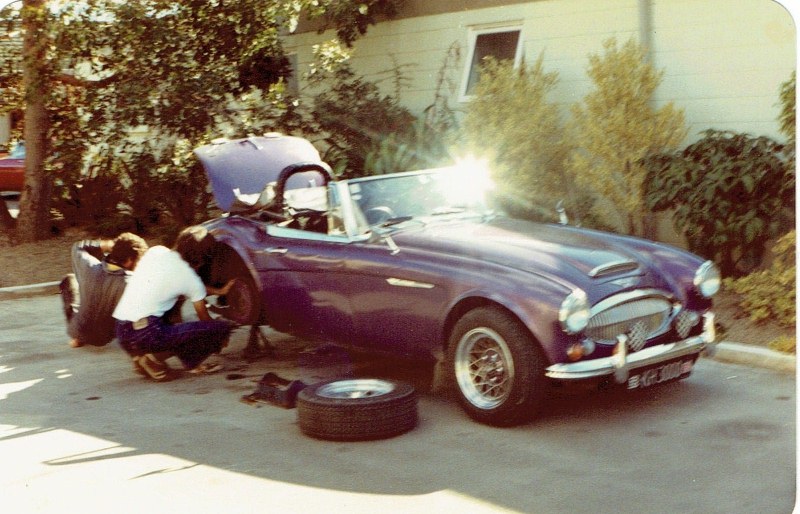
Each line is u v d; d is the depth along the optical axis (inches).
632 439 189.5
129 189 481.1
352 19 449.4
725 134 334.0
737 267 313.3
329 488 168.4
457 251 209.3
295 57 489.7
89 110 449.7
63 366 271.1
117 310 247.9
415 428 201.5
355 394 207.5
